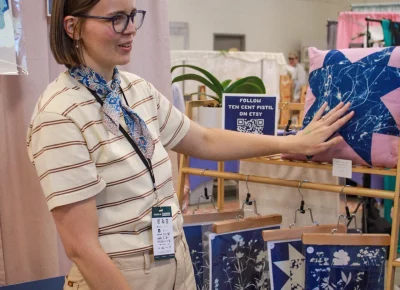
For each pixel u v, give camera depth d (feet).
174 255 3.79
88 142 3.44
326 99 4.71
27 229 6.41
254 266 5.18
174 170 7.53
